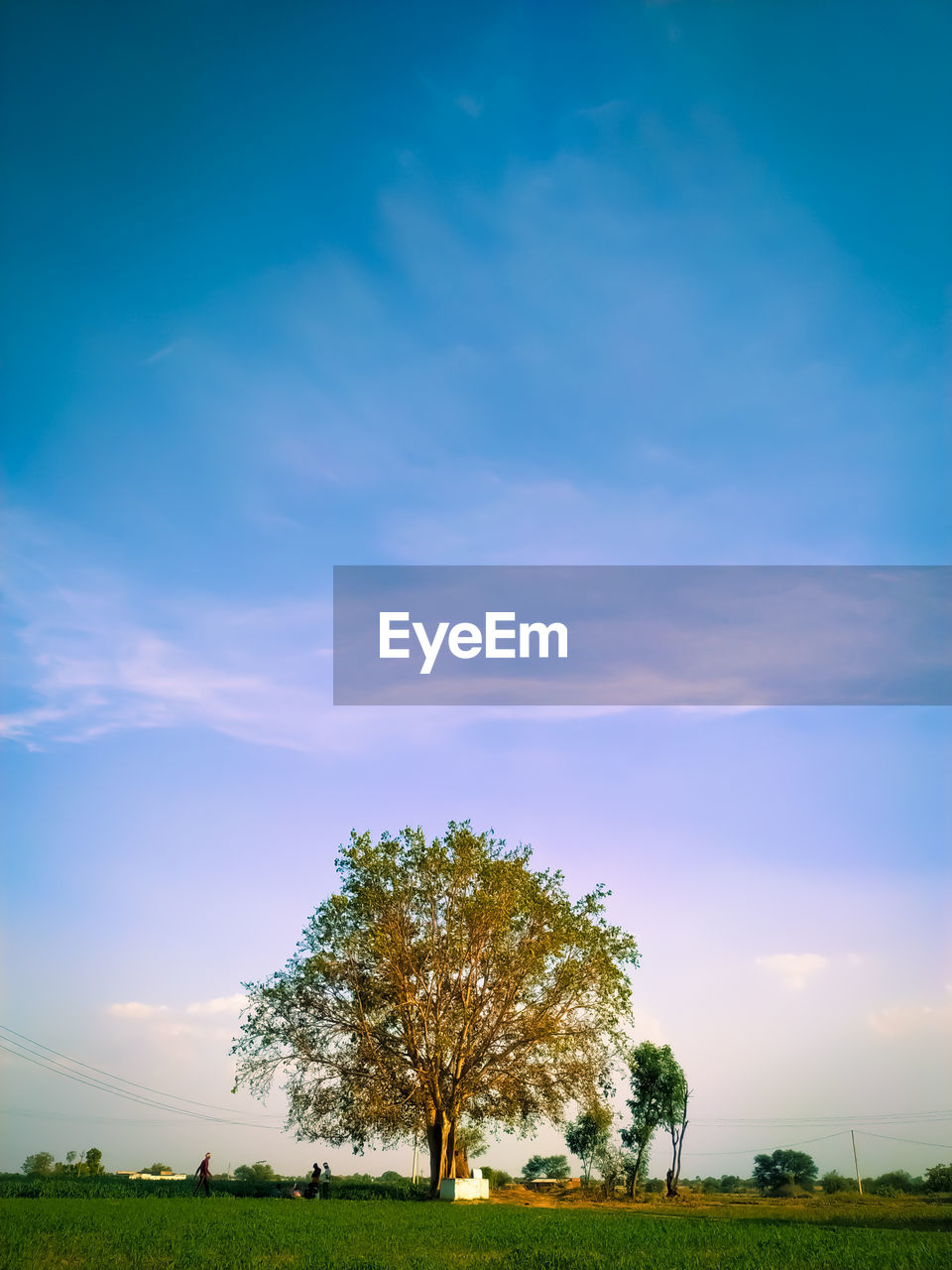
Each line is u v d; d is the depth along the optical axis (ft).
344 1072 150.51
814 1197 182.39
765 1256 61.67
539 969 155.02
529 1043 151.74
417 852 160.76
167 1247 62.13
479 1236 76.13
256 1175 243.81
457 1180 145.07
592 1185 191.52
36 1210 97.04
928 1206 132.46
